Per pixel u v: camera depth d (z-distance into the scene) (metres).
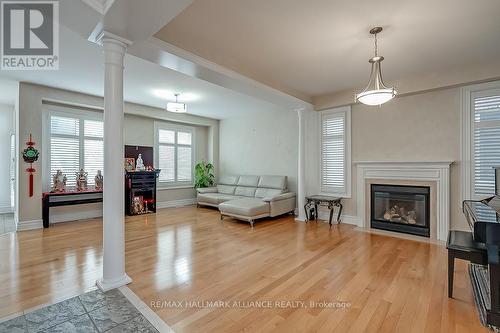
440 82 3.92
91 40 2.46
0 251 3.41
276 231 4.60
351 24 2.60
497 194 3.19
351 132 5.14
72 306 2.11
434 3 2.24
